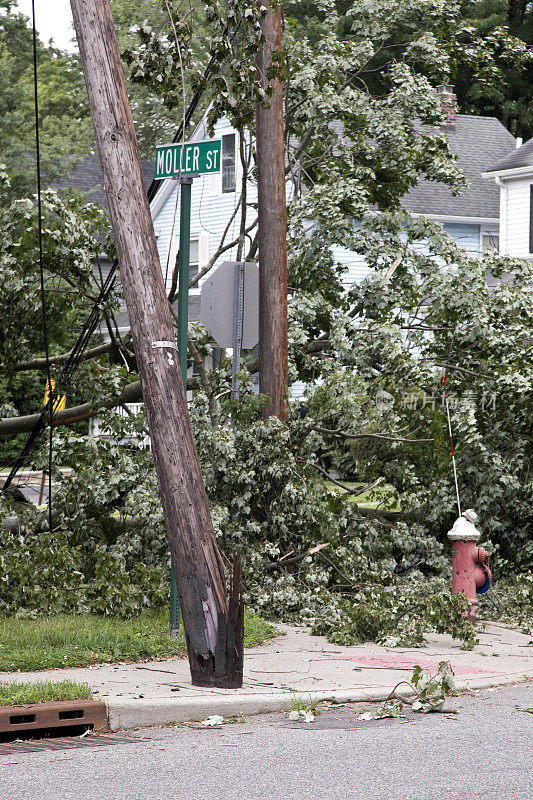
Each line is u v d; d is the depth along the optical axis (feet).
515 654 44.55
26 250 60.18
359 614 47.06
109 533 55.42
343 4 165.99
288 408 58.18
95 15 35.45
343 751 27.27
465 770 25.17
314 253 67.10
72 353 63.77
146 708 30.60
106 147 35.32
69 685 31.58
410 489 62.59
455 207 141.49
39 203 52.21
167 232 145.38
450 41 77.77
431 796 22.77
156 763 25.84
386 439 60.23
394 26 76.95
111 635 40.78
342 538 59.26
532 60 79.00
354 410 58.08
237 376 57.06
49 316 62.59
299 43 71.82
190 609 34.60
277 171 58.08
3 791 23.07
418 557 61.67
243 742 28.43
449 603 46.39
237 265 56.95
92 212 63.93
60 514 57.67
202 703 31.68
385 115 71.72
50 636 39.93
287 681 36.11
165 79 47.06
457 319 66.74
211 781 24.02
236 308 56.80
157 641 40.57
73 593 47.52
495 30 77.10
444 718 32.07
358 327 65.51
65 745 28.25
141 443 58.03
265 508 56.18
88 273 61.87
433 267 67.62
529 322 66.49
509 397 62.49
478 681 37.88
